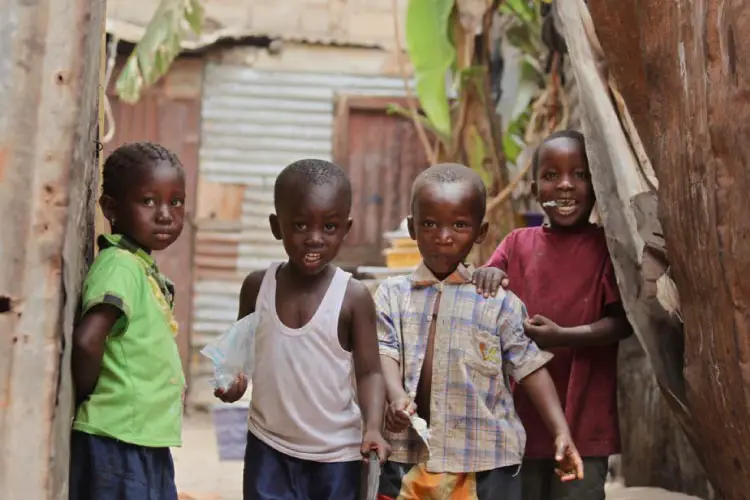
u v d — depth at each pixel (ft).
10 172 7.43
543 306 12.29
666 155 11.02
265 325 9.87
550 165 12.35
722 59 9.70
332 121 36.83
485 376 10.69
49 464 7.37
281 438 9.78
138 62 24.09
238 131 36.58
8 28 7.51
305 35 36.58
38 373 7.38
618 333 12.05
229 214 36.55
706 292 10.47
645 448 18.24
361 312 9.91
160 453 8.99
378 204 36.78
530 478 11.92
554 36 19.58
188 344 36.04
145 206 9.05
